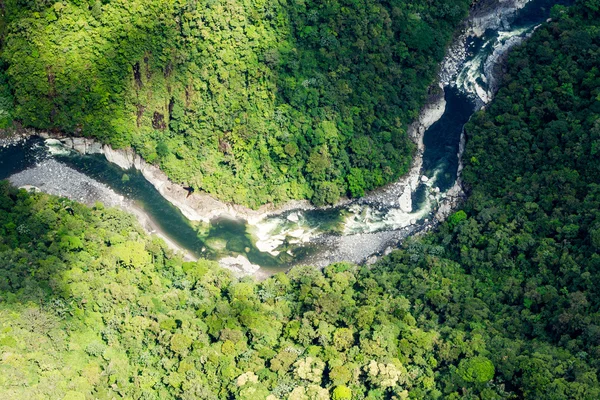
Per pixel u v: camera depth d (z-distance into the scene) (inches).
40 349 6505.9
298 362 6633.9
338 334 6884.8
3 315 6604.3
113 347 6835.6
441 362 6692.9
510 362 6461.6
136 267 7391.7
